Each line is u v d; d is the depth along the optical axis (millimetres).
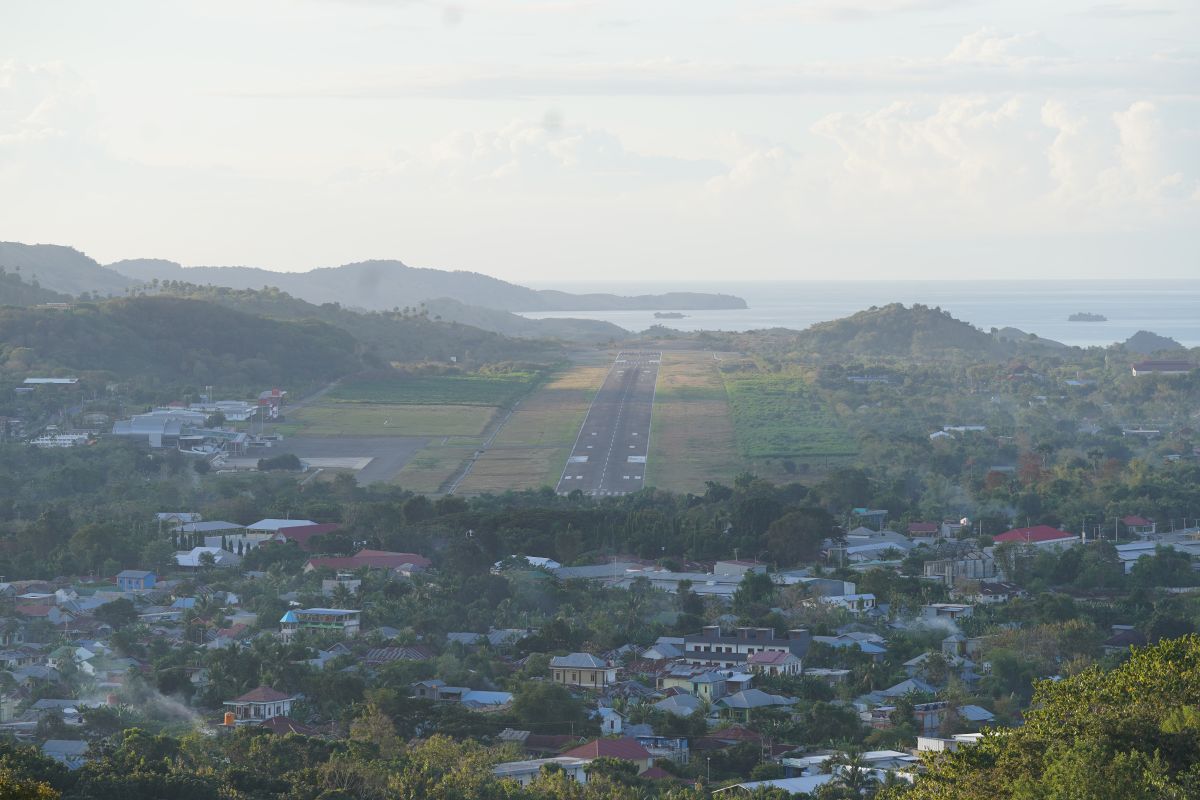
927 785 160625
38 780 191125
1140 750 152125
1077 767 142750
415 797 197750
